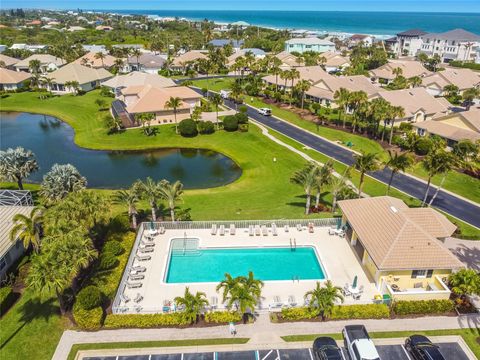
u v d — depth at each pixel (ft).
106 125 263.08
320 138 254.06
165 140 252.62
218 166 217.56
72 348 92.43
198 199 170.81
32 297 109.19
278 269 123.44
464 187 184.96
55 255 95.45
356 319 102.53
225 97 361.30
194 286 114.21
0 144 250.37
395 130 264.11
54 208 118.52
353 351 89.10
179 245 133.90
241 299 94.99
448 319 102.78
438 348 89.86
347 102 262.26
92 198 121.90
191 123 256.52
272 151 230.68
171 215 146.00
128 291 110.83
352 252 130.82
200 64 451.53
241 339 95.61
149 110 277.44
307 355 91.61
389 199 132.67
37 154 234.17
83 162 223.51
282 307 103.96
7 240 122.11
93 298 97.55
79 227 108.37
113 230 136.05
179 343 94.12
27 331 97.40
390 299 105.60
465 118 233.76
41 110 324.19
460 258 128.16
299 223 144.66
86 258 98.99
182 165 219.20
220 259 127.65
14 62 469.98
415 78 367.86
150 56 493.36
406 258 108.06
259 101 352.90
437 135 241.14
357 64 486.38
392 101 286.05
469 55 557.74
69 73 384.68
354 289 108.47
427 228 121.49
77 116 305.94
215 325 99.81
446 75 380.37
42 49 570.46
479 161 190.08
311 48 614.34
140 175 205.46
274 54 539.70
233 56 526.57
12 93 376.68
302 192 178.19
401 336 96.99
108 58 492.54
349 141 244.83
